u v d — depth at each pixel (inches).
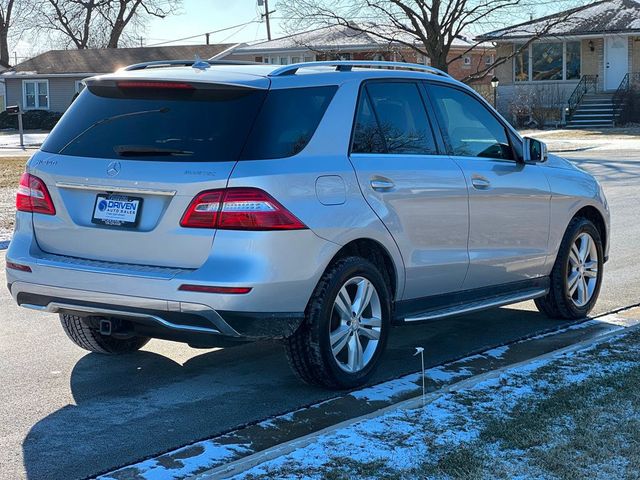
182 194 199.9
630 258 415.8
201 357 258.2
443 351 265.0
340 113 220.8
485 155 263.7
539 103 1727.4
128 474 172.2
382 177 224.7
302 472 163.5
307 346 212.2
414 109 243.9
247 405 215.8
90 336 249.8
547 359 235.3
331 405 213.0
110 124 216.2
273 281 198.7
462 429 184.9
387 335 230.2
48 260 214.4
